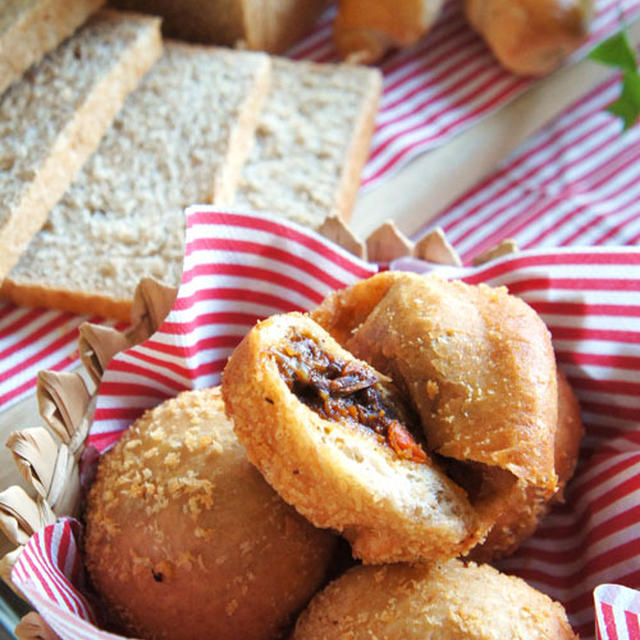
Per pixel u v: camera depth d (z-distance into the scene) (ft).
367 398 1.53
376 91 2.25
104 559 1.57
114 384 1.67
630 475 1.65
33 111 2.00
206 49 2.23
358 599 1.53
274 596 1.56
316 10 2.49
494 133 2.28
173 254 1.96
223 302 1.73
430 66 2.44
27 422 1.79
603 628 1.48
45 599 1.43
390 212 2.14
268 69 2.21
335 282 1.75
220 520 1.55
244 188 2.09
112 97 2.07
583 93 2.52
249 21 2.24
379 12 2.28
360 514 1.48
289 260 1.73
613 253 1.69
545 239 2.23
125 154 2.08
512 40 2.29
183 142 2.08
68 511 1.59
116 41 2.10
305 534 1.58
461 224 2.26
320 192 2.07
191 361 1.69
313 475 1.46
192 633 1.56
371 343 1.59
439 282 1.64
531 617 1.50
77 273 1.94
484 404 1.52
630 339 1.71
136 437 1.63
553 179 2.35
